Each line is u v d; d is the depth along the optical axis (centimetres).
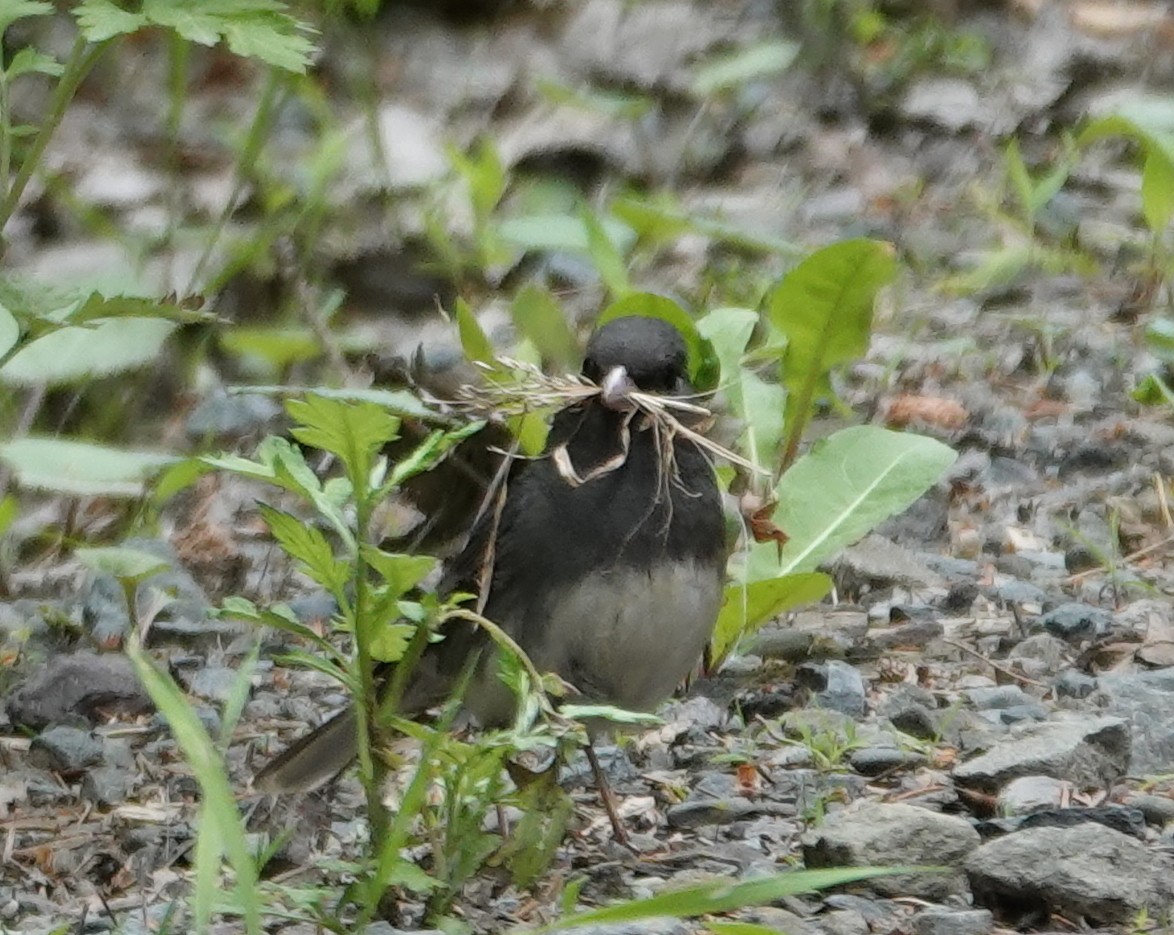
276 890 714
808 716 939
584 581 843
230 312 1493
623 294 1282
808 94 1972
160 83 1902
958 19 2141
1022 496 1276
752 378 1091
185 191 1683
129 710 990
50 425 1342
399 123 1838
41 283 975
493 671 855
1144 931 710
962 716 942
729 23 2064
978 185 1806
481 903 743
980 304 1602
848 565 1136
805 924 723
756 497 955
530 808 713
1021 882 722
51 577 1176
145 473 1141
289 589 1173
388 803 823
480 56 2009
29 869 820
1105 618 1066
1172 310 1557
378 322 1525
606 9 2077
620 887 765
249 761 931
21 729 977
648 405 833
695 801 859
